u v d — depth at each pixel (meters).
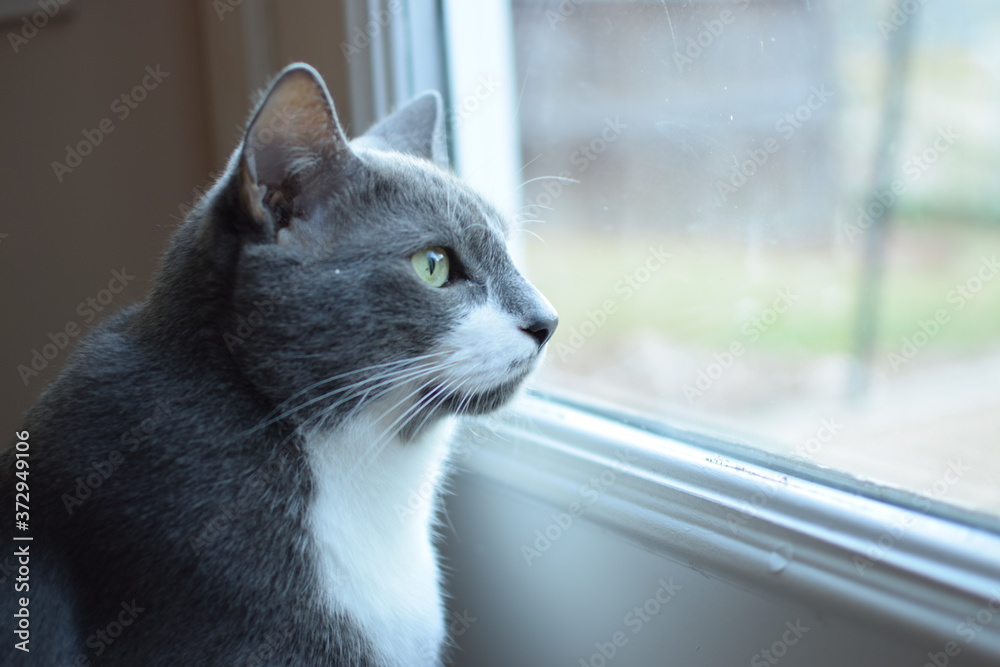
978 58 1.15
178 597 0.71
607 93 1.21
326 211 0.79
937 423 1.10
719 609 0.81
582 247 1.30
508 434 0.99
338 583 0.77
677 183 1.18
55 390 0.80
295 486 0.76
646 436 0.95
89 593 0.73
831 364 1.22
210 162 1.24
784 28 1.08
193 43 1.21
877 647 0.70
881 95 1.16
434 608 0.87
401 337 0.79
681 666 0.85
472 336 0.82
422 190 0.84
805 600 0.73
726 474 0.83
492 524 1.01
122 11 1.26
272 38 1.15
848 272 1.22
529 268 1.29
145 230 1.33
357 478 0.81
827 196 1.19
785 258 1.20
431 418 0.86
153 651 0.71
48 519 0.74
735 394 1.21
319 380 0.76
